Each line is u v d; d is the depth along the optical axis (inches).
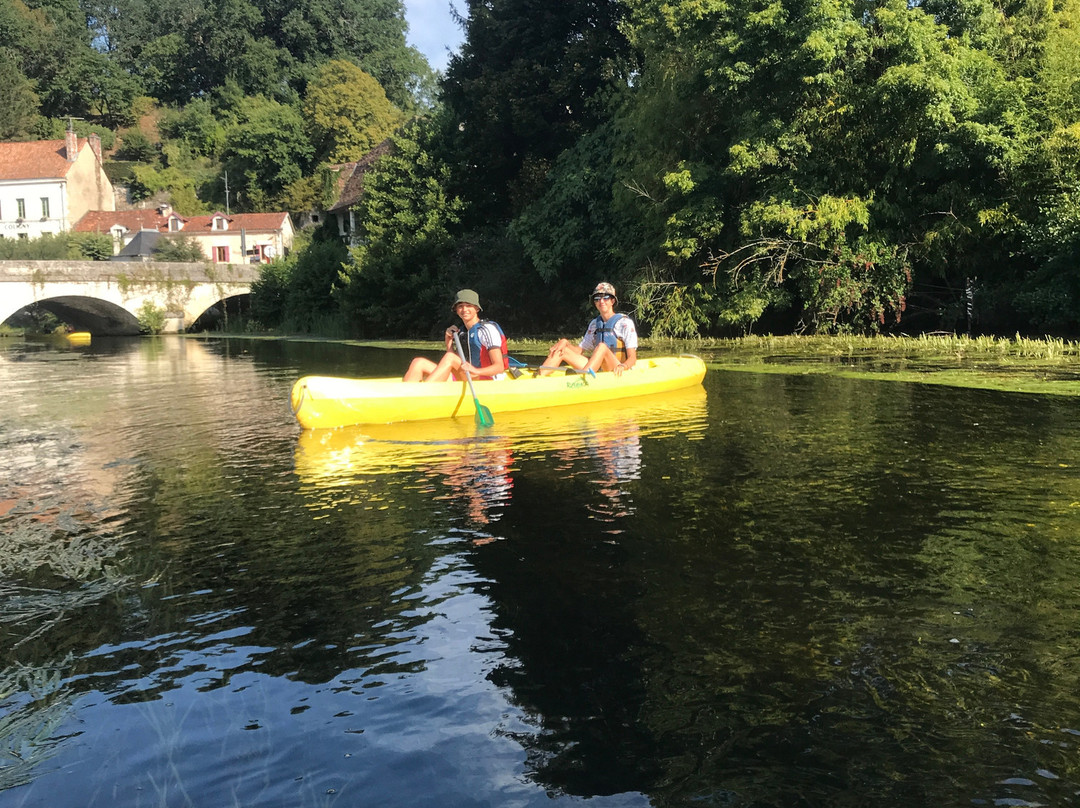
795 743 87.1
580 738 89.4
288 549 153.9
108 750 88.4
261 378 515.2
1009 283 633.0
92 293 1425.9
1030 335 616.1
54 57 3004.4
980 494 180.5
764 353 552.7
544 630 115.8
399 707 96.2
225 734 91.0
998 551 143.7
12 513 183.9
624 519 167.6
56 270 1384.1
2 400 412.2
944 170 634.2
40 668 107.3
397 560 146.3
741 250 695.1
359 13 3326.8
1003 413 285.6
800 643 109.6
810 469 208.1
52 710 96.6
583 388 326.0
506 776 82.7
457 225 1135.0
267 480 211.0
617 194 777.6
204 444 267.0
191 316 1553.9
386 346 925.8
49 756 87.3
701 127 727.7
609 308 351.9
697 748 86.8
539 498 185.8
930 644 108.3
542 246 910.4
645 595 127.4
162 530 168.2
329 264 1379.2
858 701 94.9
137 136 3019.2
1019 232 598.9
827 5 609.0
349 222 1740.9
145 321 1481.3
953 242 621.0
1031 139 597.6
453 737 89.8
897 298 653.9
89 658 110.0
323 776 83.2
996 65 645.3
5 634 118.2
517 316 1013.2
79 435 292.8
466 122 1138.0
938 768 82.1
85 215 2327.8
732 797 78.5
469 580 135.8
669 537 155.4
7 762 86.2
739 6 658.2
